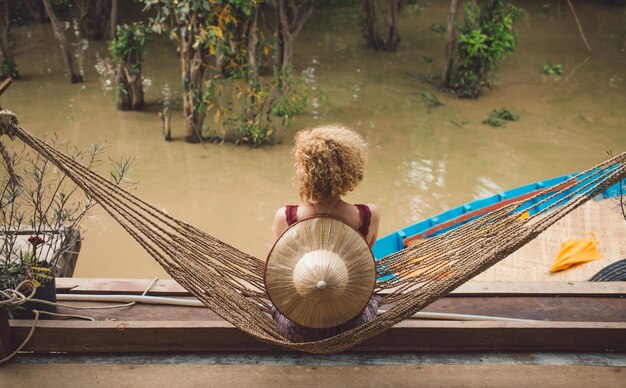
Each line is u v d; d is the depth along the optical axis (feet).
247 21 31.53
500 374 9.09
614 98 40.86
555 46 50.93
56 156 8.32
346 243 7.52
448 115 37.27
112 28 45.93
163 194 27.50
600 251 20.06
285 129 33.06
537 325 9.39
